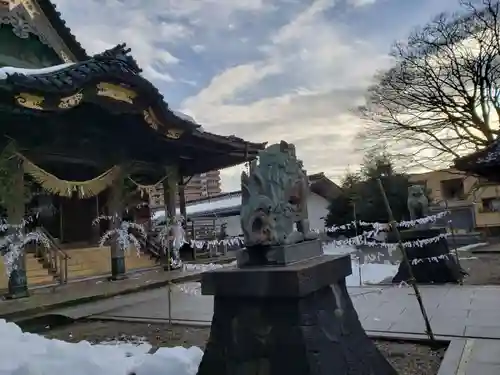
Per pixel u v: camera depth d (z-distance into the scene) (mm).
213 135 17781
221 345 3688
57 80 12062
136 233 19859
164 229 18203
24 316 9672
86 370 4898
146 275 15828
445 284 10406
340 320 3916
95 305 10797
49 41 17125
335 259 4008
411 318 7094
